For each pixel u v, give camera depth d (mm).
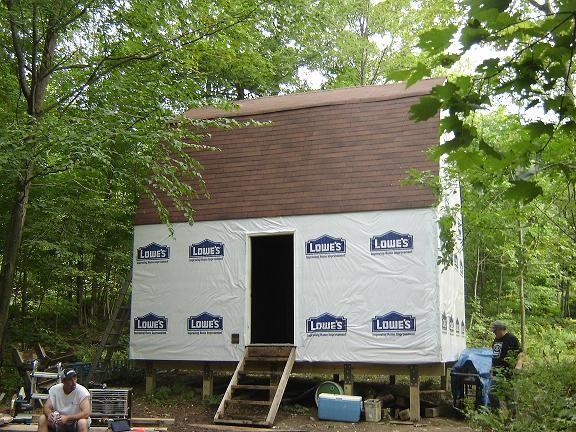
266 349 12180
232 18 13117
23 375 11445
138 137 11109
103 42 13422
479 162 3125
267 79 22969
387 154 12203
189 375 15469
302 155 12891
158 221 13625
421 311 11352
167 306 13250
